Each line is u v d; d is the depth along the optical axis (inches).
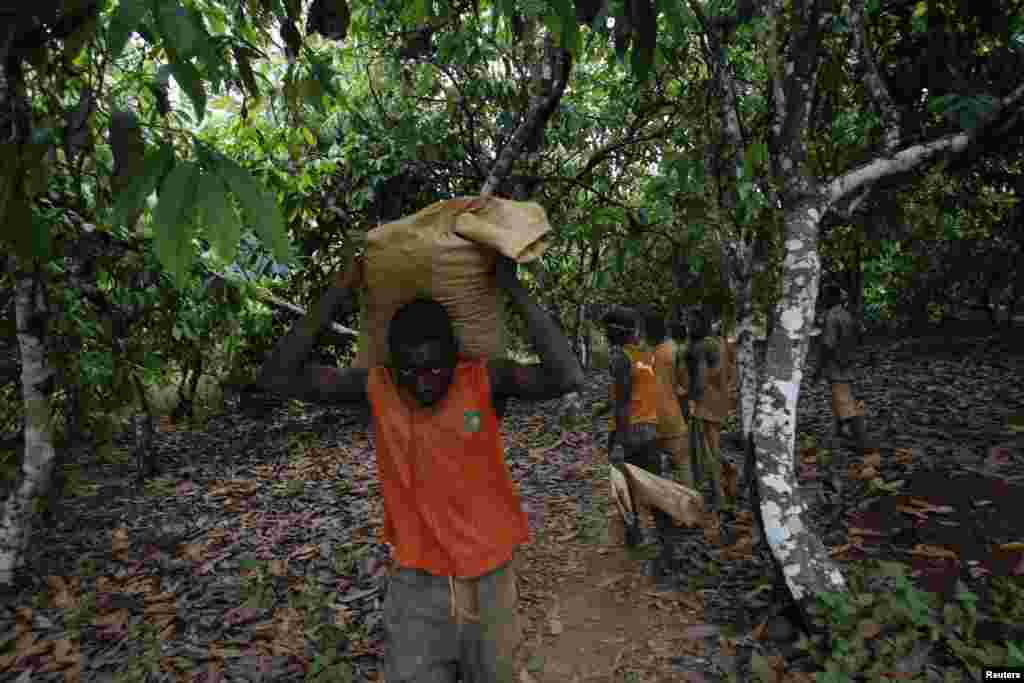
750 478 144.7
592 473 264.4
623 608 158.4
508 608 77.9
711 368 210.7
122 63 169.9
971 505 186.7
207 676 136.9
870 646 121.9
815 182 142.6
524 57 225.1
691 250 210.8
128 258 190.4
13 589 184.4
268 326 335.9
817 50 137.0
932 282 492.4
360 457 315.0
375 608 161.9
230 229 43.7
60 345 202.8
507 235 69.0
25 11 49.1
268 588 177.5
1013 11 160.7
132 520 247.0
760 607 147.3
